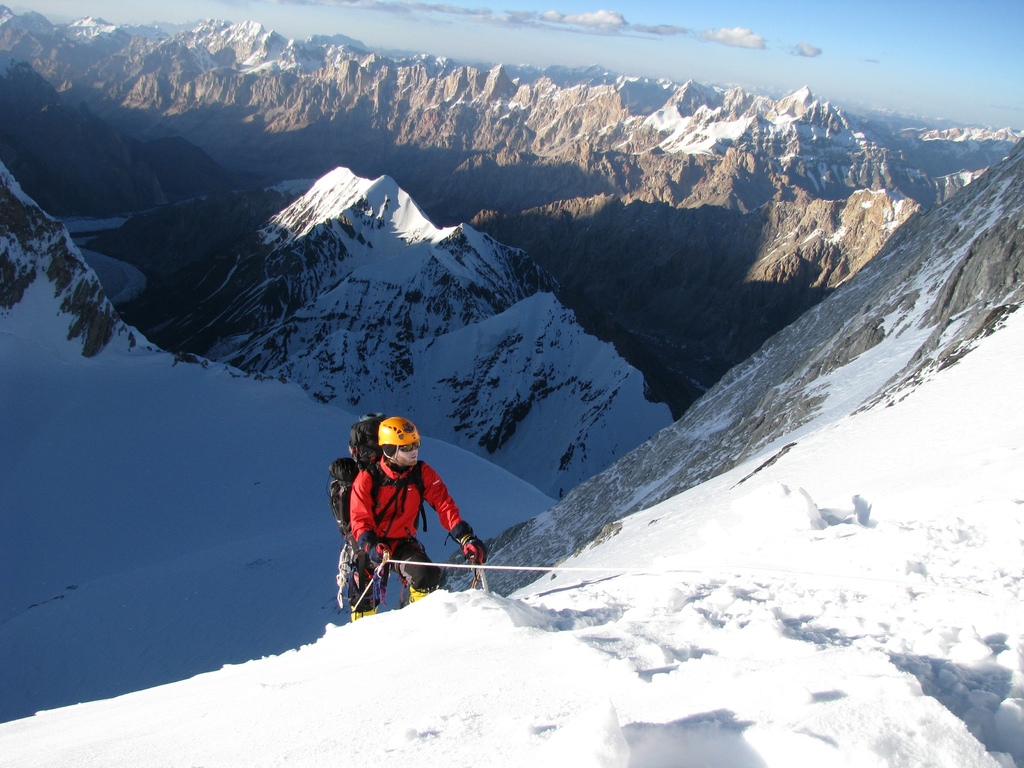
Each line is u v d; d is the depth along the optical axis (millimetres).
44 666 50281
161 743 3279
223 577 62000
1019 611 3258
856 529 6020
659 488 54562
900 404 22047
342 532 6215
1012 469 6918
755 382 73188
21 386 110188
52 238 135125
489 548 65875
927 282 54781
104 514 85375
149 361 133625
